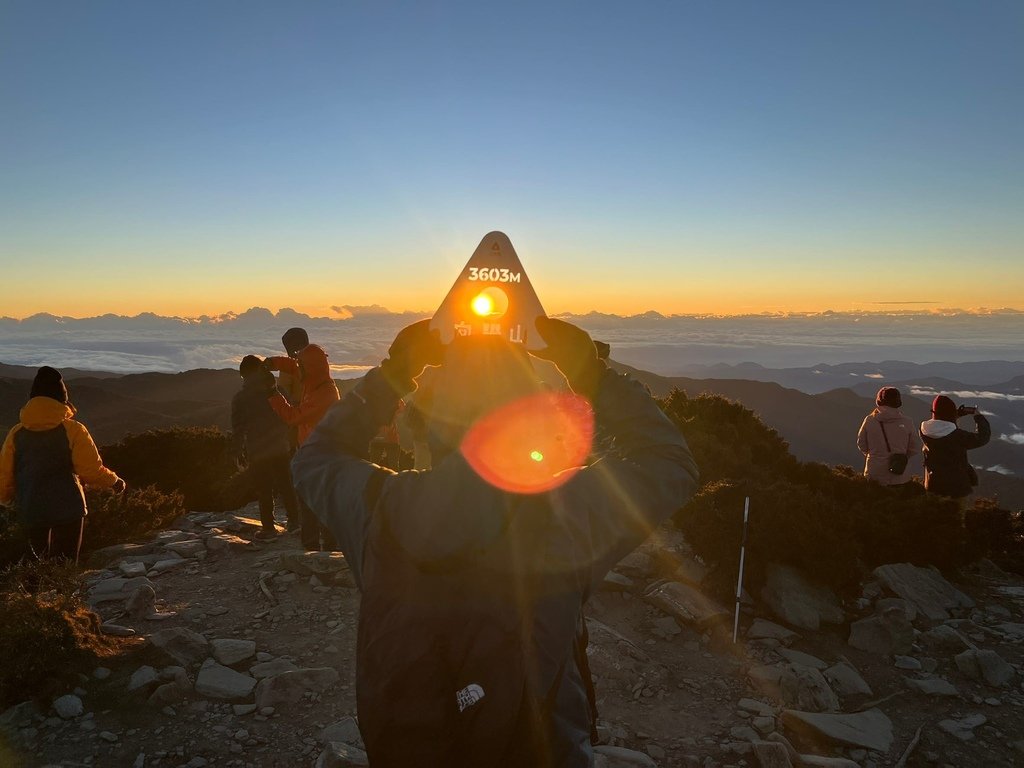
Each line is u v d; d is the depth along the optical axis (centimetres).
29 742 417
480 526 163
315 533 762
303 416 771
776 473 1045
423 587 166
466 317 180
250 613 613
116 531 860
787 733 462
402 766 159
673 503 179
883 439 1009
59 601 512
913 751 450
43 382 671
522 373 177
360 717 166
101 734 426
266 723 445
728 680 524
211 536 855
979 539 899
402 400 196
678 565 683
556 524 166
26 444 659
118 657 507
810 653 579
